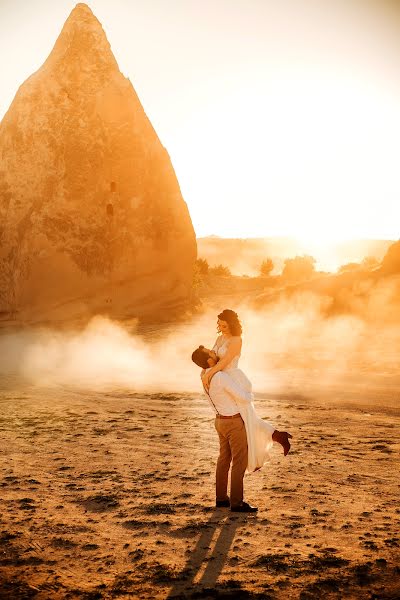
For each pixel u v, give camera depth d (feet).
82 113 99.55
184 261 102.22
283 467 24.40
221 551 16.03
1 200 97.86
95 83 101.55
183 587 14.02
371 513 18.88
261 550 16.07
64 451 27.40
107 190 98.43
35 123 99.09
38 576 14.66
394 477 22.88
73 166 97.09
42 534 17.34
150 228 99.55
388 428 32.40
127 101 102.22
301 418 35.19
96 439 29.89
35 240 93.81
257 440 19.30
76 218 95.91
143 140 101.55
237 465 19.13
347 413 36.78
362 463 24.99
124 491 21.38
